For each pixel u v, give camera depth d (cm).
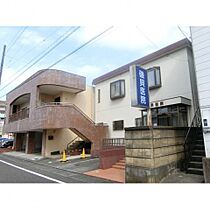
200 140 769
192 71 1093
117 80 1550
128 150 680
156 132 655
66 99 1778
